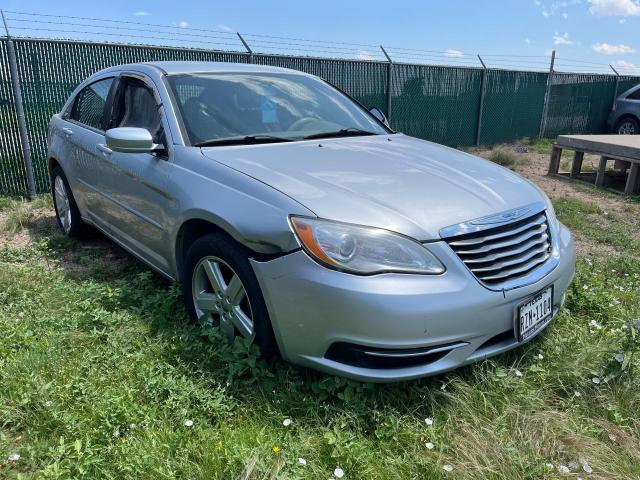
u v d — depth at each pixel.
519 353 2.87
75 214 4.75
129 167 3.45
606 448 2.23
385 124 4.30
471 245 2.41
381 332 2.20
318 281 2.25
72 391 2.44
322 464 2.10
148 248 3.47
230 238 2.64
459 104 12.36
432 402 2.43
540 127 14.45
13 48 6.43
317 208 2.37
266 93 3.73
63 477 1.92
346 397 2.38
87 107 4.52
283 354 2.48
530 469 2.09
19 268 3.96
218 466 2.02
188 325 3.03
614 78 15.55
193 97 3.42
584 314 3.52
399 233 2.31
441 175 2.85
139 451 2.07
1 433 2.17
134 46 7.29
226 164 2.83
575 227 5.92
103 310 3.12
